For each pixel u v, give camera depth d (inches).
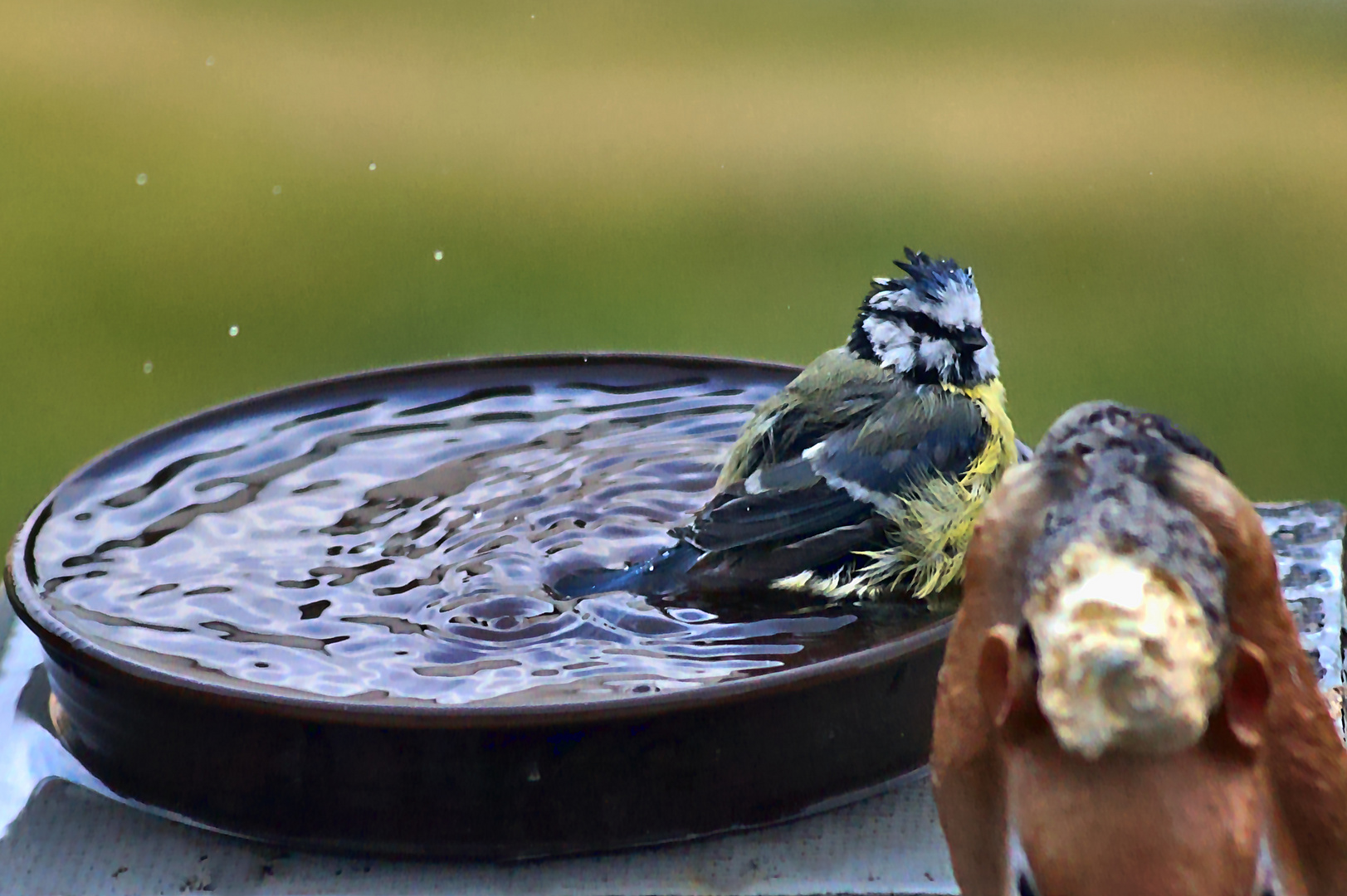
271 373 716.7
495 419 330.6
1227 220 848.3
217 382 708.7
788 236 858.8
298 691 203.9
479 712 196.2
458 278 815.7
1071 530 117.0
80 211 898.7
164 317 779.4
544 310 778.8
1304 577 271.7
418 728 197.5
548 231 887.1
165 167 971.3
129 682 210.1
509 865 207.0
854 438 293.9
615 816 206.7
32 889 204.4
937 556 283.4
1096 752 108.7
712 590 264.8
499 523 279.9
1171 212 880.9
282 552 265.6
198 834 215.5
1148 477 118.5
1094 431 122.0
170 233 878.4
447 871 206.5
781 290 788.6
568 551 270.4
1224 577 114.6
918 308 323.6
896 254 828.6
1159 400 667.4
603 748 201.8
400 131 1005.2
